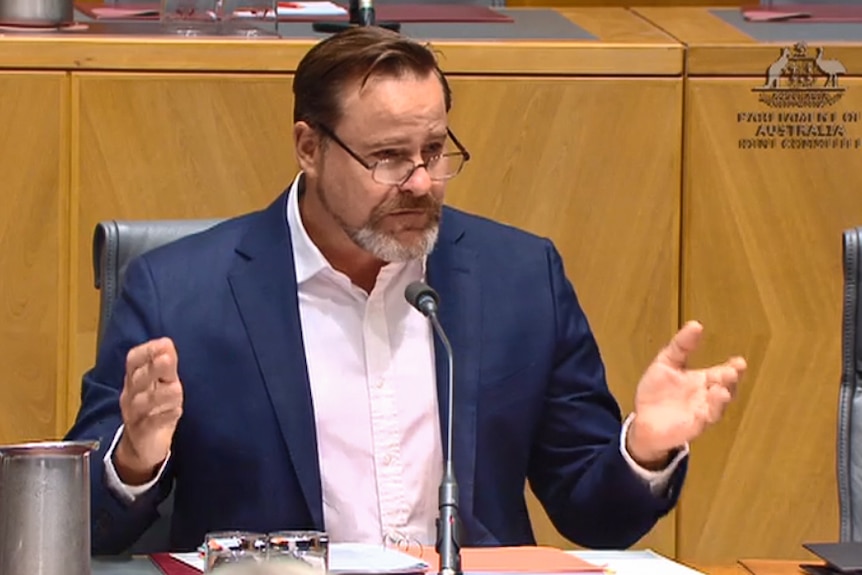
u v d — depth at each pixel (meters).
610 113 12.78
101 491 7.64
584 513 8.41
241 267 8.40
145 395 7.16
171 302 8.30
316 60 8.08
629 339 12.95
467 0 15.19
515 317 8.59
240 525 8.07
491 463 8.38
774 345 13.02
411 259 8.02
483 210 12.77
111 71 12.36
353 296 8.38
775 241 12.98
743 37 13.10
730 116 12.85
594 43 12.76
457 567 6.35
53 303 12.45
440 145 8.02
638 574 7.00
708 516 13.02
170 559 7.40
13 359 12.44
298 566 5.70
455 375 8.37
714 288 12.96
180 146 12.45
